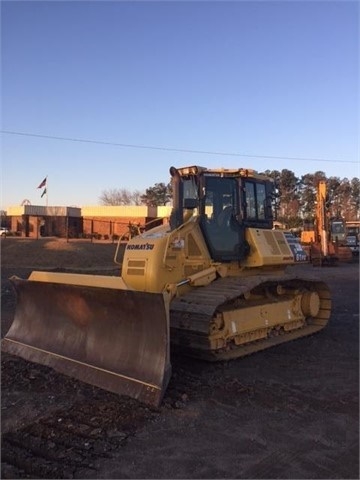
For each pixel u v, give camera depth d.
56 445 4.80
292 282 9.48
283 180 74.69
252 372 7.23
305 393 6.33
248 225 9.04
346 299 14.98
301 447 4.78
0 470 4.37
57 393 6.28
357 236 36.97
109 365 6.62
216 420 5.42
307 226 34.69
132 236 9.34
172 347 7.78
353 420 5.45
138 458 4.55
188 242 8.12
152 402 5.77
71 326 7.55
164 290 7.69
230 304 8.18
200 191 8.37
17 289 8.71
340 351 8.52
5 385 6.59
